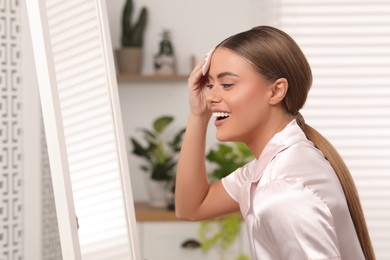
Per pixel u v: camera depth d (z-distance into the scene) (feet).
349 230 3.70
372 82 12.48
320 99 12.49
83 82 3.43
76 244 3.16
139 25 12.34
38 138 6.70
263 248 3.66
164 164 11.52
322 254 3.26
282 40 3.91
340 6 12.51
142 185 12.64
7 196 6.40
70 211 3.15
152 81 12.57
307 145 3.82
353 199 3.88
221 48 3.93
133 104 12.67
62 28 3.26
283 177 3.52
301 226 3.30
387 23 12.48
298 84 3.97
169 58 12.19
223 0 12.66
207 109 4.69
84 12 3.50
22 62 6.50
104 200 3.58
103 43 3.69
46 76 3.11
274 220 3.38
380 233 12.39
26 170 6.59
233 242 10.79
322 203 3.42
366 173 12.45
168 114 12.67
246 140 4.07
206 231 10.80
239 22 12.67
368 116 12.44
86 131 3.43
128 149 12.64
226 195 4.75
